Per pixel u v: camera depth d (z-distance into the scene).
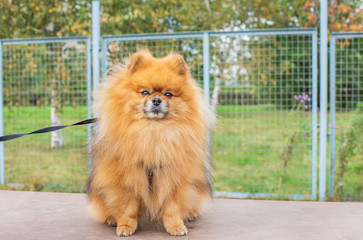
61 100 2.40
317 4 2.13
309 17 2.13
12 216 1.16
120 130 1.02
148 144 1.02
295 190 1.86
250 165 2.25
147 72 1.05
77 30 2.15
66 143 2.41
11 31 2.24
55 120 2.46
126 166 1.01
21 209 1.21
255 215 1.17
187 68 1.09
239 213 1.18
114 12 2.01
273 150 2.27
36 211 1.19
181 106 1.04
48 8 2.16
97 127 1.08
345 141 1.69
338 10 2.15
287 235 1.03
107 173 1.03
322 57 1.58
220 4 2.03
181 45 1.97
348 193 1.71
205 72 1.61
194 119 1.05
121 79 1.06
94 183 1.06
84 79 2.31
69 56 2.18
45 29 2.24
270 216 1.16
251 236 1.03
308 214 1.17
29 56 2.20
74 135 2.38
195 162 1.04
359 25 2.16
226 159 2.46
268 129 2.53
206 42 1.61
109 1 1.97
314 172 1.61
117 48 1.92
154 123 1.02
